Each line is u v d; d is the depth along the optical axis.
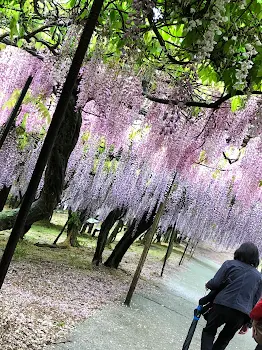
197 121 5.01
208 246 24.25
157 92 4.46
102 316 5.02
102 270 8.33
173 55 3.42
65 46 3.77
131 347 4.27
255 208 9.48
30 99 4.14
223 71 2.63
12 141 7.04
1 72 5.28
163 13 2.53
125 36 2.55
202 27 2.37
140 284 8.11
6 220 3.54
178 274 11.30
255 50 2.45
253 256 3.90
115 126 4.93
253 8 2.36
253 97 4.45
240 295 3.69
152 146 6.62
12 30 3.36
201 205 8.85
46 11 3.92
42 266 7.00
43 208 3.68
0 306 4.14
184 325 6.05
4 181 7.42
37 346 3.47
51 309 4.65
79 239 12.84
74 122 3.81
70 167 8.78
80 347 3.77
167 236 17.69
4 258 1.44
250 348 6.08
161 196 8.30
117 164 8.46
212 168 7.66
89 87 3.93
